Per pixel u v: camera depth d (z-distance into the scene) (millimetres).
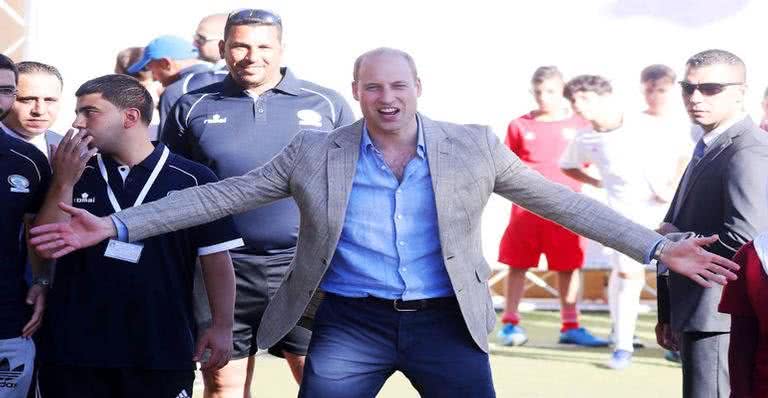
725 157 5277
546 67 10797
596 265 12562
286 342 6066
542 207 4391
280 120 6070
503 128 12078
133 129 4668
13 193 4613
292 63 11859
